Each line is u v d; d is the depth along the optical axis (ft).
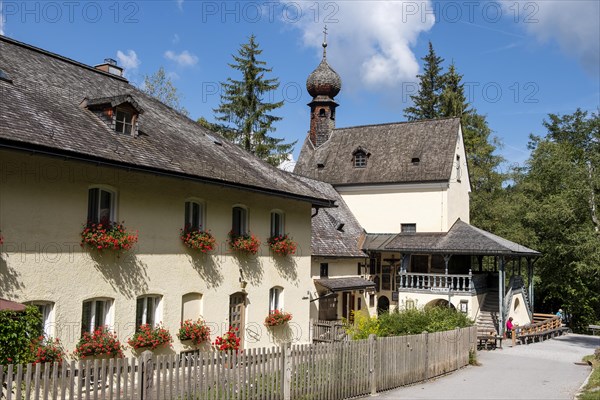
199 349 51.16
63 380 27.76
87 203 41.29
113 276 42.98
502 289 91.97
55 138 37.88
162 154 47.98
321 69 127.24
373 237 109.81
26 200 36.81
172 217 48.83
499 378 52.42
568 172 109.40
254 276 58.90
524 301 107.24
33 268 37.09
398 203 111.24
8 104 39.45
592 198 92.94
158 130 54.75
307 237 68.74
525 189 131.54
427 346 51.57
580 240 89.10
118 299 43.32
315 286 85.66
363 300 101.60
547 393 44.62
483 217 147.84
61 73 54.29
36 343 35.24
